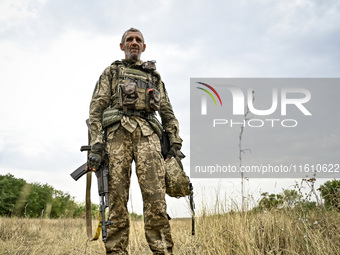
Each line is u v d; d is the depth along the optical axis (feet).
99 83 9.57
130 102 8.98
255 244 8.43
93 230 18.04
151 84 9.58
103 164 8.95
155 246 8.48
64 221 18.15
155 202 8.64
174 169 9.37
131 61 9.78
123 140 9.00
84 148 8.86
